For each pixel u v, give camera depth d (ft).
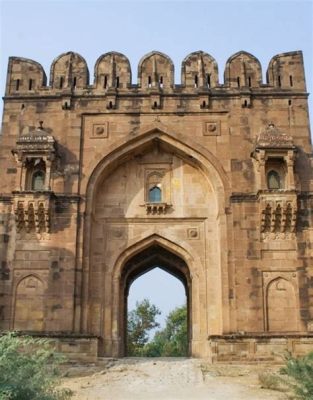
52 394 40.96
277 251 73.00
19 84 81.35
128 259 77.97
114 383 57.21
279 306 71.26
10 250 73.82
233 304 71.41
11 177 76.89
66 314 71.31
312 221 73.82
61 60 82.84
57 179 76.59
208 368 64.08
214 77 81.15
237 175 76.38
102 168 77.87
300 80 80.64
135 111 79.51
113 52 82.84
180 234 77.66
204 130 78.69
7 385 37.11
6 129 79.20
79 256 73.67
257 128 78.43
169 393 52.95
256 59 81.87
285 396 50.57
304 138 77.82
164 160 80.64
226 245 73.82
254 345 68.33
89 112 79.56
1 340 40.83
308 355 51.62
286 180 74.54
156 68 81.66
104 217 78.38
